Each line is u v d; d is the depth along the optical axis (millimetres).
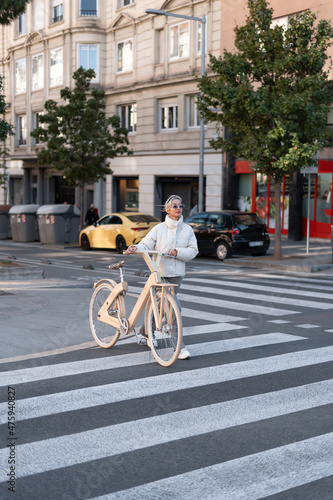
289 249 21281
